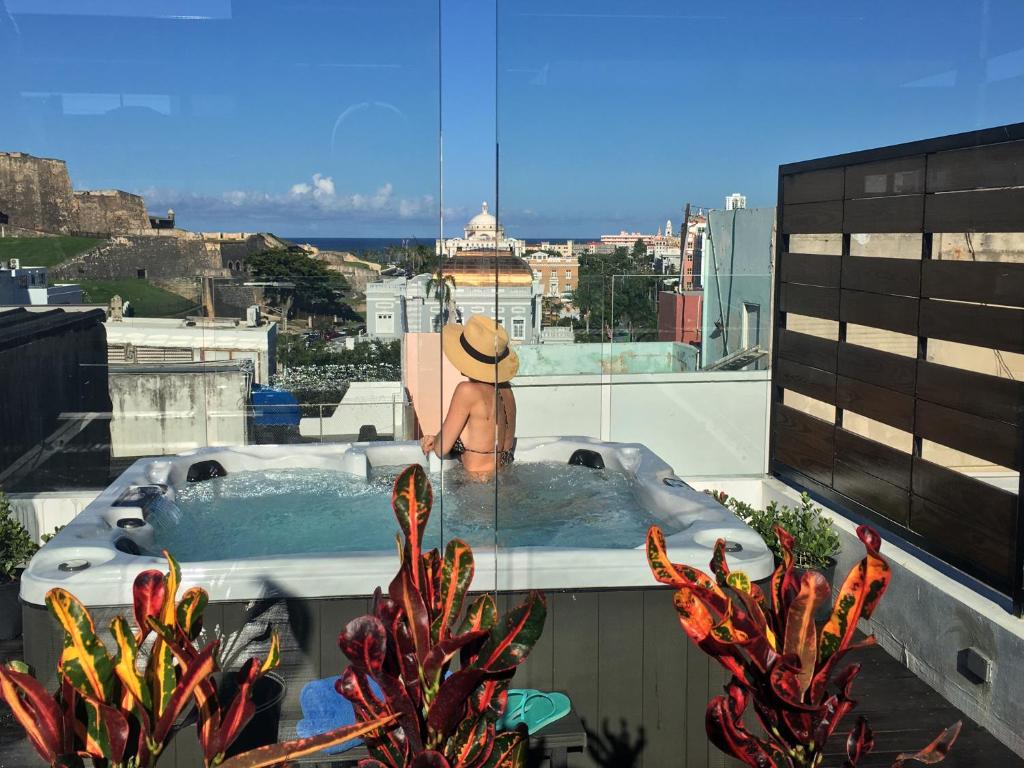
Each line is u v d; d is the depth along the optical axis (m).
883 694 2.11
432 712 0.94
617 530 2.45
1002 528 2.13
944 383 2.29
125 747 0.96
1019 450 2.10
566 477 2.69
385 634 0.94
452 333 2.63
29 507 2.50
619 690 2.09
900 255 2.41
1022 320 2.09
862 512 2.57
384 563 2.20
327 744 0.93
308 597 2.14
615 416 2.73
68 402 2.54
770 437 2.86
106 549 2.21
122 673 1.01
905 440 2.42
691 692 2.11
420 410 2.66
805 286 2.65
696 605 1.02
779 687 0.94
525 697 1.99
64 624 0.98
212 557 2.22
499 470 2.67
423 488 1.03
